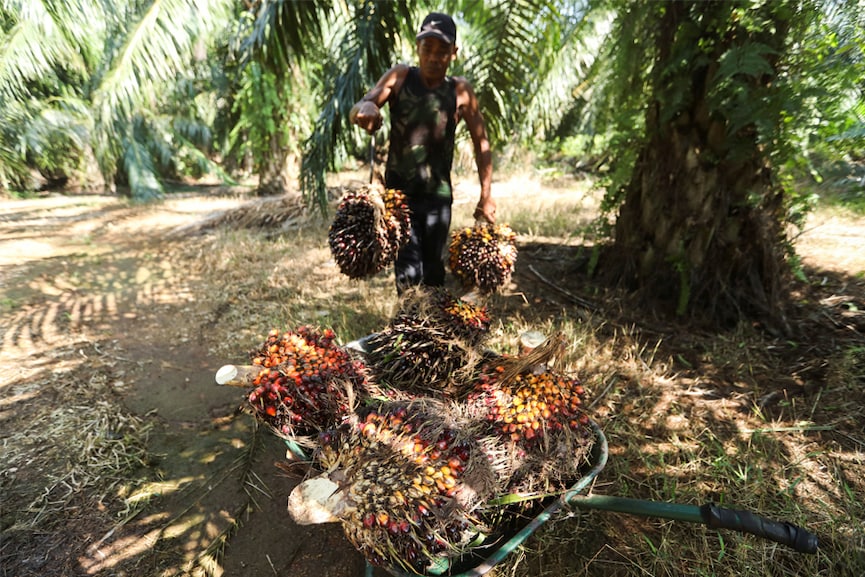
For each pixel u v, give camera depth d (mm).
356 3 4531
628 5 4180
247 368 1905
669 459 2621
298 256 5906
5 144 12344
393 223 2572
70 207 10766
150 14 5090
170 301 4855
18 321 4391
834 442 2691
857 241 5371
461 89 2988
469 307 2434
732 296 3967
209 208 9852
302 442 1786
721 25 3443
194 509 2420
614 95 4633
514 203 7691
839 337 3635
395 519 1437
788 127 3393
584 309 4277
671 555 2074
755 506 2279
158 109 13375
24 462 2650
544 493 1730
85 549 2191
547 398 1843
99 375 3502
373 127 2699
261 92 8617
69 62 10664
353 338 3707
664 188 4113
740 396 3121
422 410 1729
